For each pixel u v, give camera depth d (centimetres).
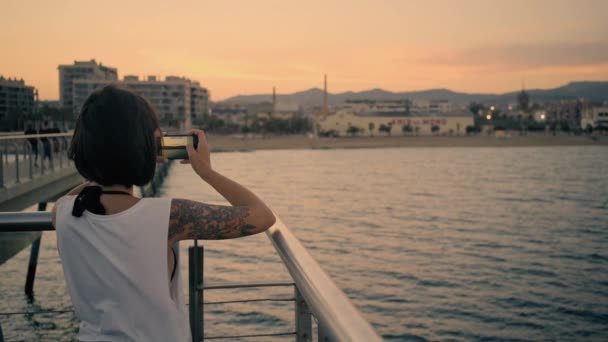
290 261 139
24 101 13938
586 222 3909
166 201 123
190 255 200
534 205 4869
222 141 17900
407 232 3450
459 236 3316
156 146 132
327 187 6350
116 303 117
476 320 1741
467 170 9112
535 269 2447
